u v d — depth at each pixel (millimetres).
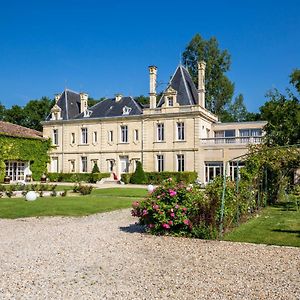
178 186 10742
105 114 47219
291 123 22141
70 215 14664
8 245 9031
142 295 5512
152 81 43812
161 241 9602
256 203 15938
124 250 8547
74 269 6930
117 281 6188
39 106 66938
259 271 6758
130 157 44469
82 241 9570
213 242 9445
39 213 15008
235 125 44125
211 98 54625
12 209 15977
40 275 6531
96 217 14234
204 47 54906
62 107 50375
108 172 45625
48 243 9289
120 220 13438
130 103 46562
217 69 54438
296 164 18906
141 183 39781
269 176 18719
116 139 45625
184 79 43219
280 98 24219
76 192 26750
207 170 40250
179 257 7867
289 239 9758
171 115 42031
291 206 18141
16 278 6340
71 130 48562
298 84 22641
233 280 6219
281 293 5594
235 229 11328
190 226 10078
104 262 7453
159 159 42969
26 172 40125
